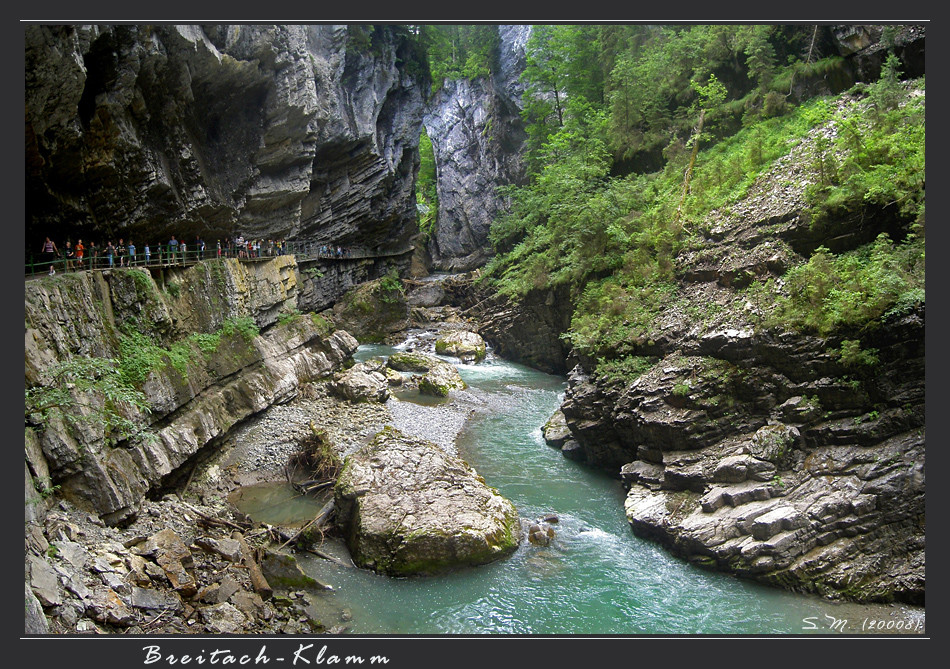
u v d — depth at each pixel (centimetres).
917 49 2505
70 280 1677
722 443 1872
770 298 1989
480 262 6769
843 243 1961
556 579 1622
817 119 2572
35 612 1042
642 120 3919
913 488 1488
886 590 1418
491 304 4575
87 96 2053
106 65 2064
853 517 1527
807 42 3092
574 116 4600
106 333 1808
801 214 2084
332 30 4081
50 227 2141
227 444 2306
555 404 3155
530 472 2334
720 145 3206
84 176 2159
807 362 1770
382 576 1639
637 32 4284
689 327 2202
